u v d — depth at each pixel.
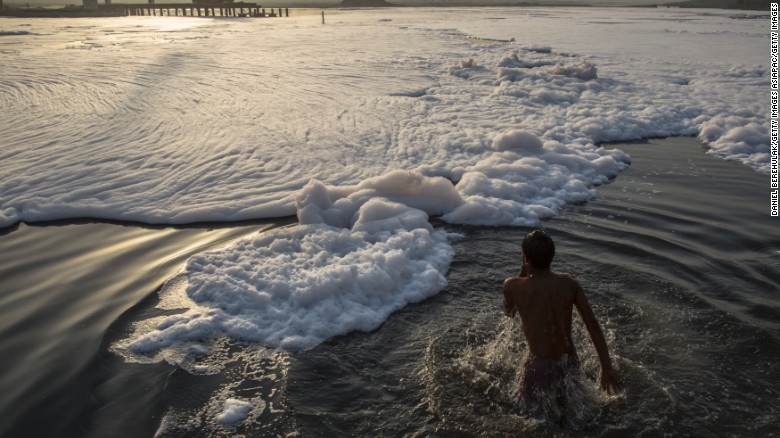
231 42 31.59
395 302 4.68
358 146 9.52
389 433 3.20
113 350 4.07
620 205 6.94
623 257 5.36
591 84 15.70
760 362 3.73
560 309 3.34
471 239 6.02
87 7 108.62
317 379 3.73
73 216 6.79
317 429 3.26
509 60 21.06
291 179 7.86
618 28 45.47
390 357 3.96
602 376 3.32
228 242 6.02
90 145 9.52
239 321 4.38
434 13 110.06
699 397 3.40
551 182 7.68
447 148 9.48
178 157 8.84
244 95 14.26
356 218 6.31
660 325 4.16
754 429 3.14
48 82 16.39
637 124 11.45
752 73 17.75
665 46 28.06
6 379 3.72
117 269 5.38
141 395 3.59
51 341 4.16
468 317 4.46
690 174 8.37
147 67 19.75
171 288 4.95
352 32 42.06
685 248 5.53
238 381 3.73
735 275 4.93
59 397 3.56
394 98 13.98
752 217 6.42
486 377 3.64
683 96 14.30
